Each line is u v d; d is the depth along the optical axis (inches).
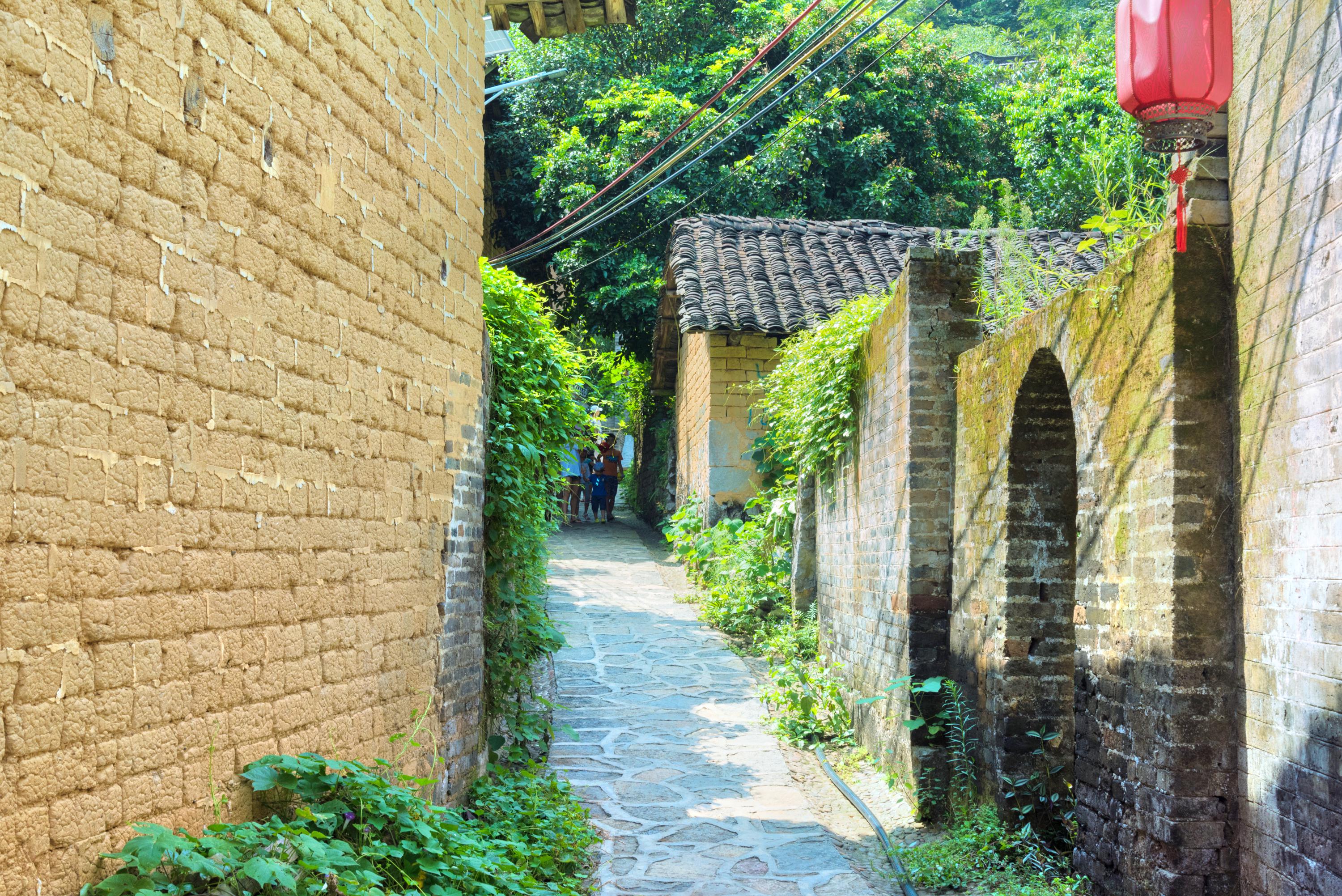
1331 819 131.6
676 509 690.2
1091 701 186.9
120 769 102.7
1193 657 157.3
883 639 293.3
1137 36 146.9
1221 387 160.4
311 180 140.9
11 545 89.1
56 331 94.5
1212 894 154.7
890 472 288.8
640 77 764.6
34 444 92.0
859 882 215.6
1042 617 231.3
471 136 205.5
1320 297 136.0
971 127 808.9
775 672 364.5
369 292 158.9
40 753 92.2
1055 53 804.0
